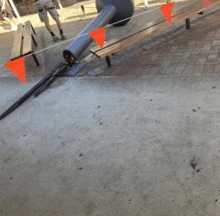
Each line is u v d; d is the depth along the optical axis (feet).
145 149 8.99
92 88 14.12
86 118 11.67
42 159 9.98
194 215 6.46
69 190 8.26
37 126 12.17
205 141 8.54
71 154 9.80
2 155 10.86
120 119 10.93
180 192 7.14
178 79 12.39
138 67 14.97
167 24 15.92
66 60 17.24
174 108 10.53
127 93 12.62
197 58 13.76
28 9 46.09
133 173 8.20
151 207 6.98
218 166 7.55
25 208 8.04
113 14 21.67
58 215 7.50
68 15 35.17
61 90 14.88
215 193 6.82
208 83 11.34
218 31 16.51
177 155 8.35
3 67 21.43
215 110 9.71
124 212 7.06
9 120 13.37
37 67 19.45
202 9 16.71
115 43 15.61
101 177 8.41
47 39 26.50
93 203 7.59
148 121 10.28
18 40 21.59
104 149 9.57
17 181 9.23
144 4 29.99
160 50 16.46
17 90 16.57
